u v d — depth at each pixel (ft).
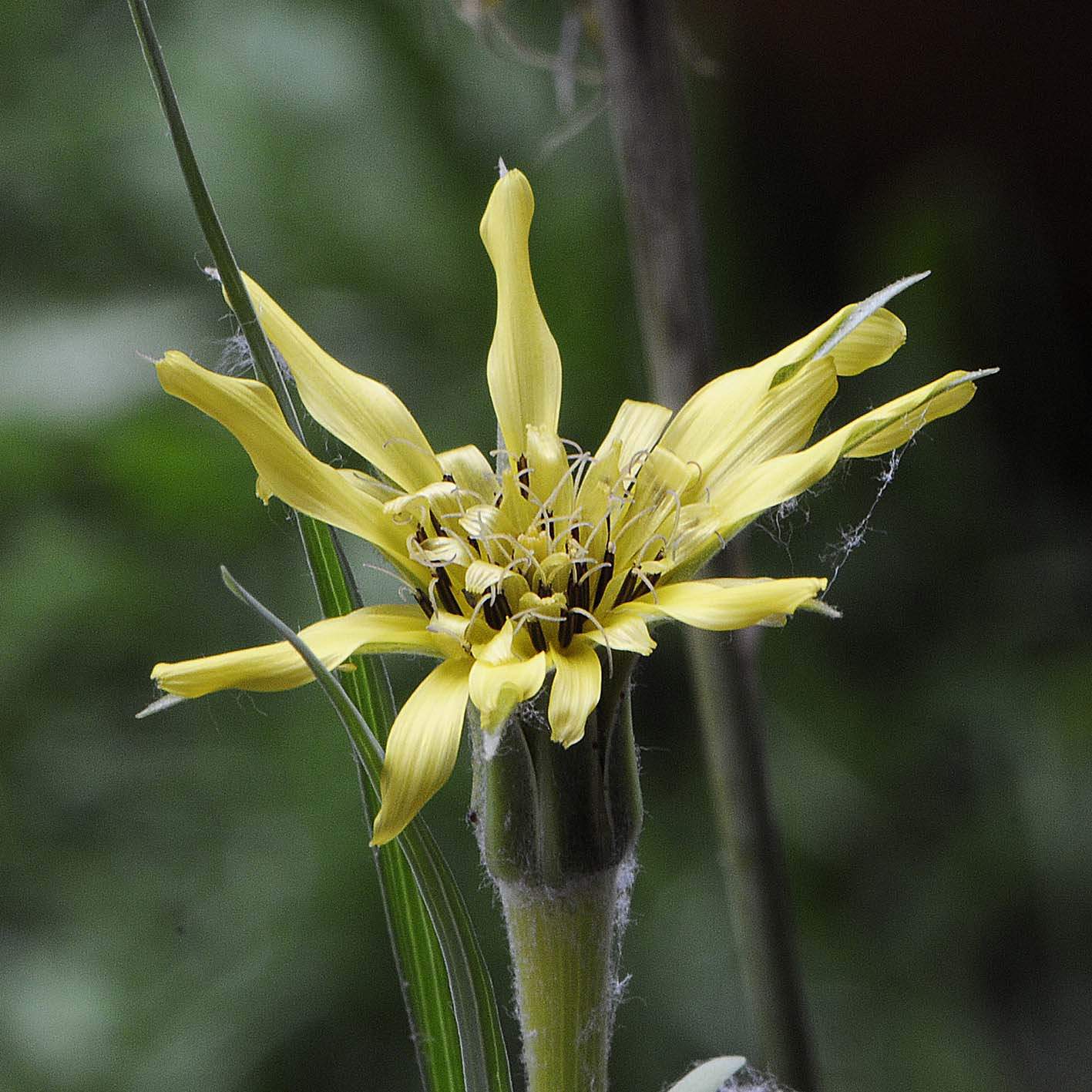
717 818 1.32
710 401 1.19
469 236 2.47
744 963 1.32
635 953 2.06
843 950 2.18
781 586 1.14
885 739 2.40
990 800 2.31
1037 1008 2.15
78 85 2.45
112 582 2.15
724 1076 1.16
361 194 2.41
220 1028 1.90
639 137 1.31
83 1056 1.86
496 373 1.20
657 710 2.29
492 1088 1.14
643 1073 1.97
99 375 2.17
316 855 2.03
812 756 2.30
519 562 1.17
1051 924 2.20
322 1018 1.94
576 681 1.14
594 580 1.17
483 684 1.13
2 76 2.45
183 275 2.39
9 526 2.21
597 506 1.18
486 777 1.16
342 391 1.18
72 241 2.39
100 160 2.39
